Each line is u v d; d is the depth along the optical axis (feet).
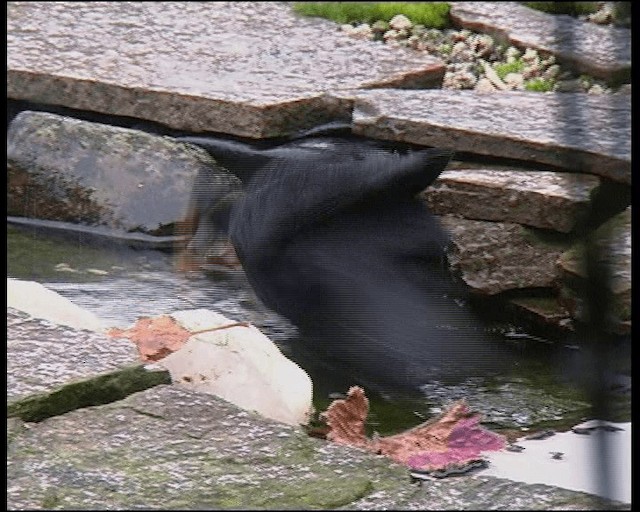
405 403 25.68
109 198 35.09
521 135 32.27
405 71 38.32
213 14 42.96
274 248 27.89
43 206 35.68
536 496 19.20
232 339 24.07
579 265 29.04
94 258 33.47
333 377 26.45
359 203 27.71
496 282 30.22
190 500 18.72
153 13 42.70
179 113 35.76
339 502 18.89
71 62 37.93
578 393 26.04
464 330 28.35
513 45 41.04
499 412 25.22
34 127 36.01
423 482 19.71
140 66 37.96
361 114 34.94
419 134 33.47
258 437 20.68
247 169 30.35
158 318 24.79
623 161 30.58
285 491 19.15
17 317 24.06
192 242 31.58
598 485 20.71
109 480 19.12
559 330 29.14
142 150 35.27
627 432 23.49
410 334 27.40
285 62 38.78
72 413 21.17
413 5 43.52
